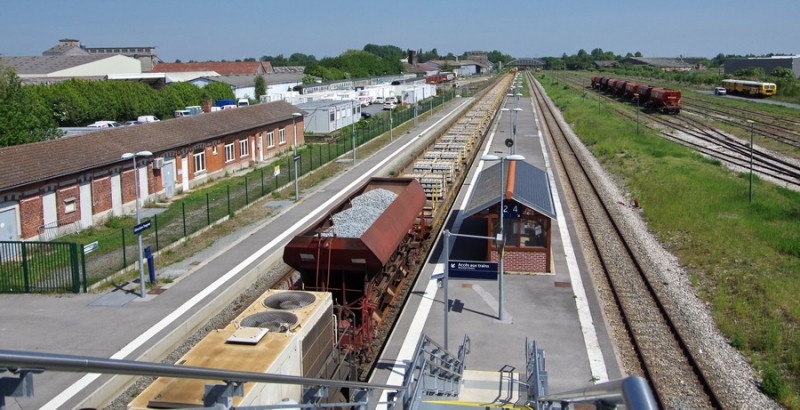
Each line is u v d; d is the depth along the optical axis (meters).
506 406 14.10
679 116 81.75
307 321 13.41
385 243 19.44
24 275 24.17
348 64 158.00
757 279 24.39
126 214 36.72
